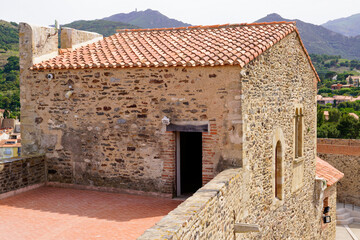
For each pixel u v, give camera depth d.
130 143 9.62
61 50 11.55
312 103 14.57
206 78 8.74
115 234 6.89
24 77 10.61
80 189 10.26
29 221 7.70
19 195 9.67
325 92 134.25
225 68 8.53
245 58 8.52
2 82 78.62
